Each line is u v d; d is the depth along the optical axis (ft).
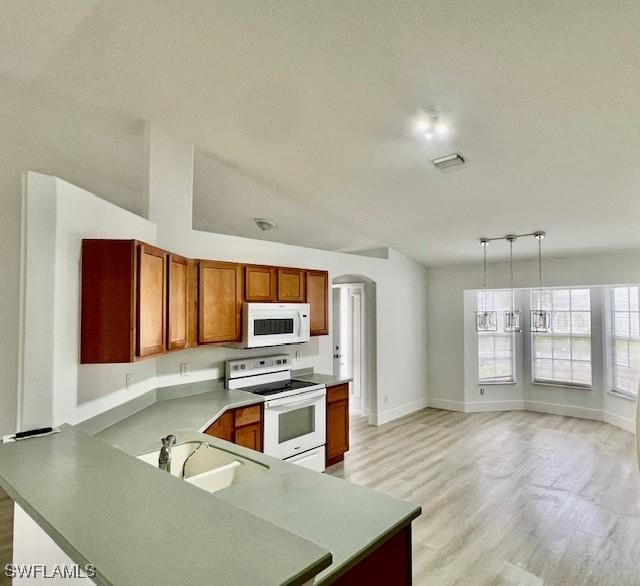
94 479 4.44
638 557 8.59
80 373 6.95
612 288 18.79
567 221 13.92
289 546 3.05
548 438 16.57
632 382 17.54
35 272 6.08
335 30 6.62
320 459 13.01
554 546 9.00
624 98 7.60
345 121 9.23
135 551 2.98
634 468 13.42
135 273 6.93
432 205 13.74
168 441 6.35
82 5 6.33
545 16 6.03
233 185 12.90
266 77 7.89
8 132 10.24
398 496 11.51
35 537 4.45
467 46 6.73
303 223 16.12
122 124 9.89
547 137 9.11
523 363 21.31
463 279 21.16
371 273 18.39
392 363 19.74
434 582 7.83
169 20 6.60
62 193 6.38
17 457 5.10
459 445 15.81
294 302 13.20
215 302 10.82
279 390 12.12
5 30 6.88
